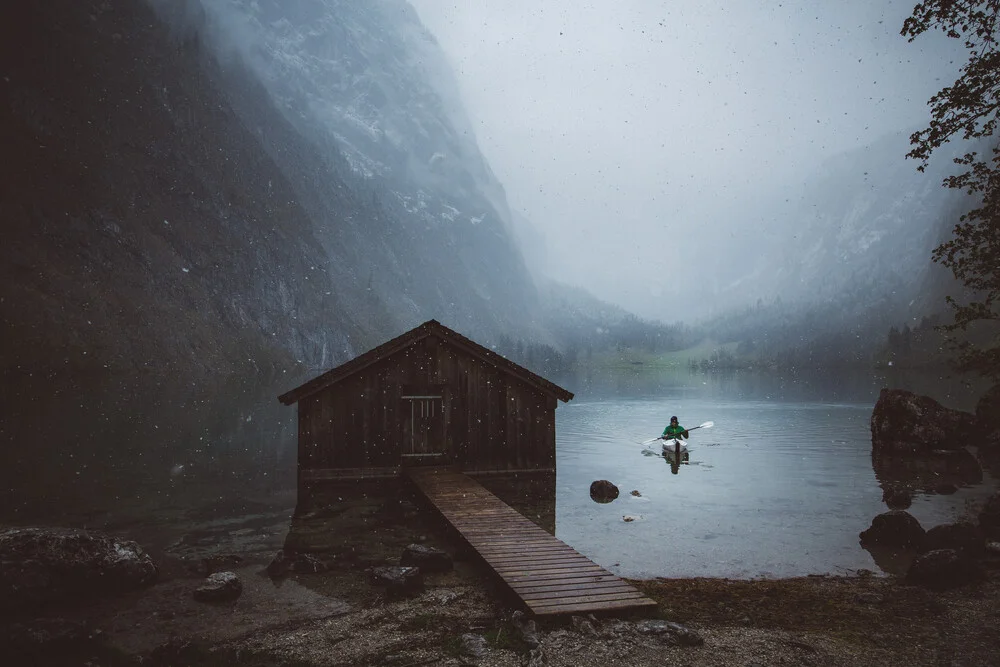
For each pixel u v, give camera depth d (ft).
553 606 29.66
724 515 52.80
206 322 356.38
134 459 77.15
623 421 139.54
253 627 29.45
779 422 132.05
